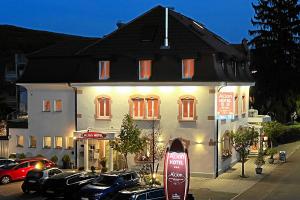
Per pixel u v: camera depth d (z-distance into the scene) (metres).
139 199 22.25
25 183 30.17
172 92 36.28
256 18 65.06
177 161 15.01
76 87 39.38
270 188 31.66
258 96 63.56
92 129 38.78
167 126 36.41
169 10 40.53
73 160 39.75
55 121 40.72
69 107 40.16
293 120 69.62
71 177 28.14
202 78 35.19
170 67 36.19
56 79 40.16
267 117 47.44
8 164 35.38
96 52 38.50
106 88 38.31
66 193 27.66
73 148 39.88
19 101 64.31
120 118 37.84
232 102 36.34
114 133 36.56
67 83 39.47
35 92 41.53
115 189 26.16
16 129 42.72
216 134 35.53
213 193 30.05
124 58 37.72
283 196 29.12
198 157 35.72
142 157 36.81
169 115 36.34
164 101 36.47
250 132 36.53
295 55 64.19
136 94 37.25
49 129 40.97
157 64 36.56
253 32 65.06
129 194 22.41
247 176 35.97
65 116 40.28
